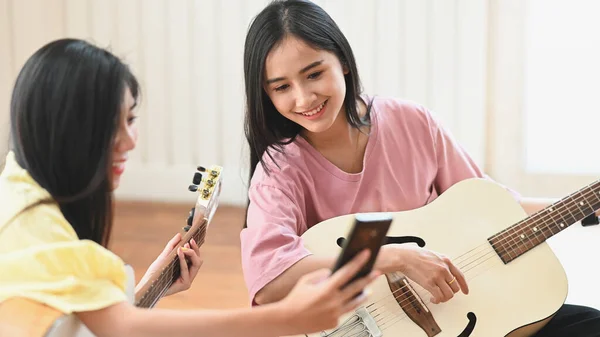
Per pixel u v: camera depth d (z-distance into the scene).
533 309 1.66
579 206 1.72
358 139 1.83
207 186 1.74
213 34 3.30
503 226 1.76
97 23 3.35
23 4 3.36
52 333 1.16
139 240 2.99
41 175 1.22
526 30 3.19
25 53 3.39
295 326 1.16
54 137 1.20
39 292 1.17
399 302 1.66
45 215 1.21
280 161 1.79
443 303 1.66
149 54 3.34
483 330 1.63
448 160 1.92
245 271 1.71
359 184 1.82
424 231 1.76
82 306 1.17
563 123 3.23
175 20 3.30
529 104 3.24
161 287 1.53
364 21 3.20
